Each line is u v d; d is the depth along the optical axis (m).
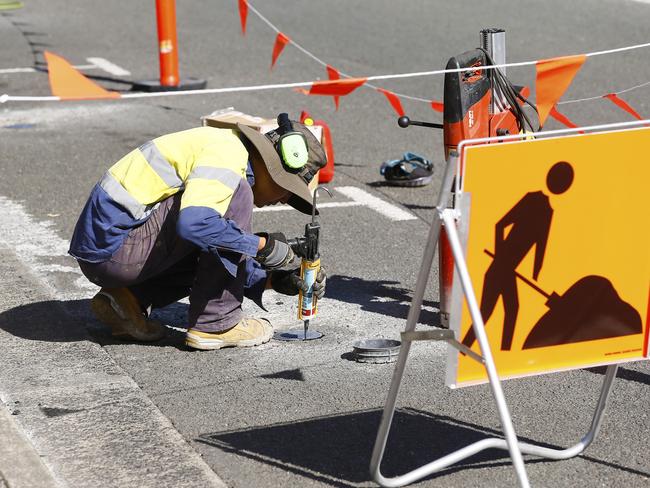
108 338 18.98
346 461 14.63
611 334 13.45
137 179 17.23
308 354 18.34
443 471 14.37
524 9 57.16
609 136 12.71
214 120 26.08
